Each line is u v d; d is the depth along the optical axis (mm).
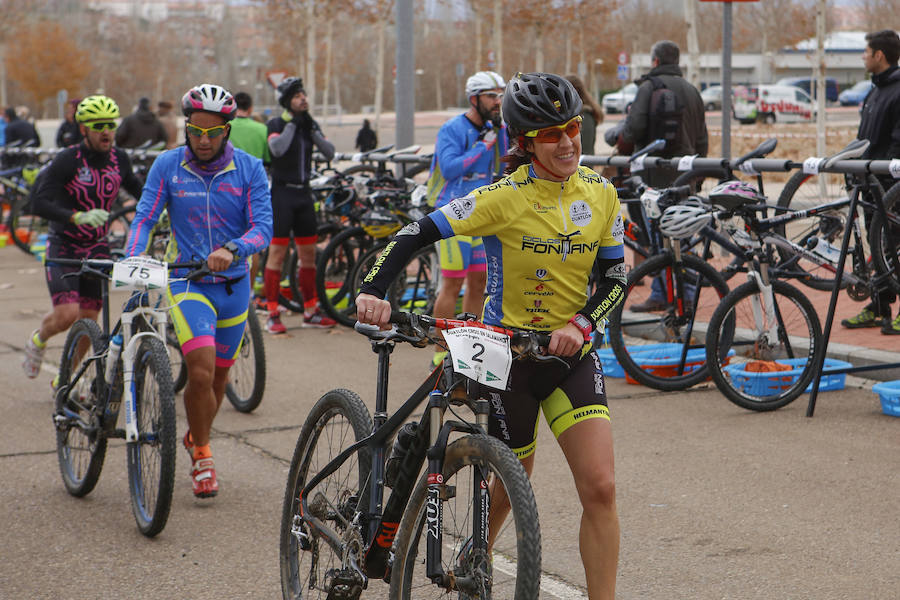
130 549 4430
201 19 111500
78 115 6234
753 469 5203
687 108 9070
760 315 6375
